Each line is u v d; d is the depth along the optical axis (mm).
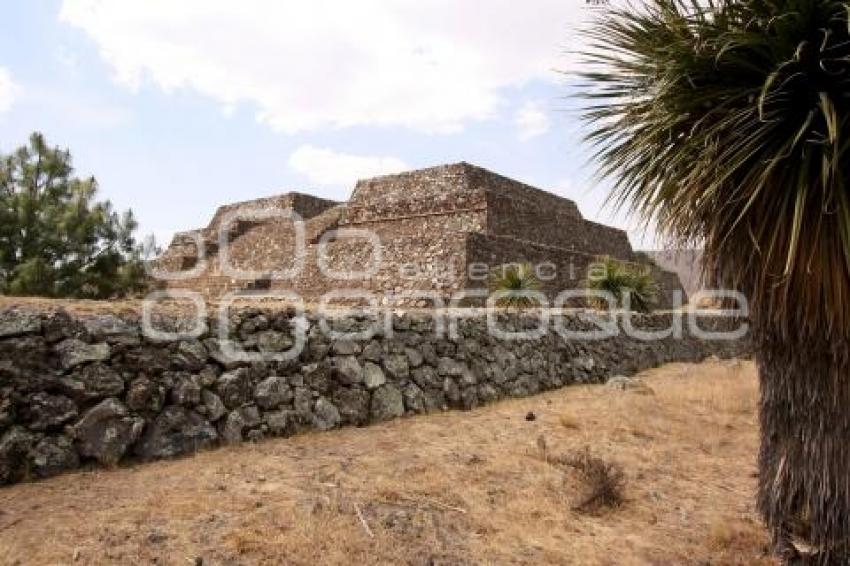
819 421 3820
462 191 21219
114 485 4477
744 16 3611
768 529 4230
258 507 4293
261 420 5973
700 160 3631
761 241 3725
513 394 9539
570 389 10695
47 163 14906
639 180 4164
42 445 4531
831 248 3441
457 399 8383
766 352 4105
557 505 5102
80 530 3742
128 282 14961
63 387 4734
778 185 3572
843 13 3209
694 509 5410
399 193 24359
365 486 4895
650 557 4445
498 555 4188
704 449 7297
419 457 5805
